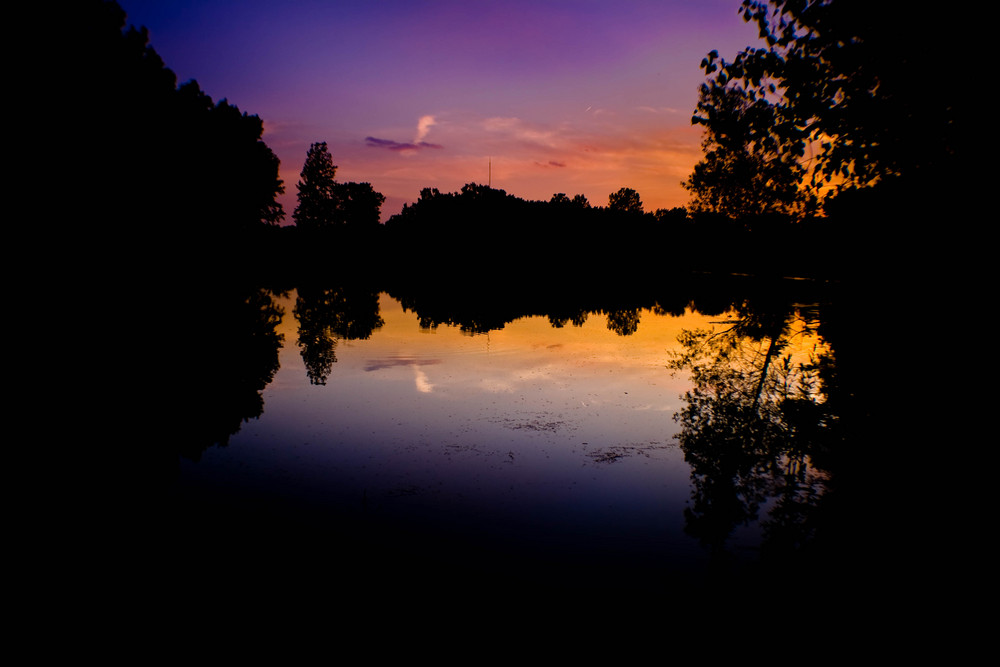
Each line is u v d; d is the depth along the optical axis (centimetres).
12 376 1129
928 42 491
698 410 1035
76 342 1466
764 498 686
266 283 3831
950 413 559
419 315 2434
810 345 1365
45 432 851
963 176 519
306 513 625
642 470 772
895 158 563
